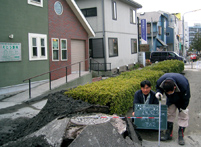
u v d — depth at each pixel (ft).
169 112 15.30
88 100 17.40
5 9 27.25
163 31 130.52
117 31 59.36
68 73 39.52
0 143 13.62
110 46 55.52
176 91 14.11
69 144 11.92
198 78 44.09
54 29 35.94
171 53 79.77
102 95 16.63
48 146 11.57
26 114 20.38
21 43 29.43
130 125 14.47
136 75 26.22
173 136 15.99
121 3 61.82
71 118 13.56
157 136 15.84
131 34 68.95
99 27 53.47
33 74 31.40
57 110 15.64
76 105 16.15
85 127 12.06
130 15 68.33
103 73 52.03
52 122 13.67
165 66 37.58
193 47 188.34
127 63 65.72
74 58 42.75
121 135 12.44
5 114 20.36
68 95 18.25
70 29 40.22
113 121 13.70
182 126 14.58
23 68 29.71
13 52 28.17
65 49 38.86
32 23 31.30
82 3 55.42
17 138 14.16
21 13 29.48
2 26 26.86
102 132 12.03
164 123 14.75
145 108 15.11
